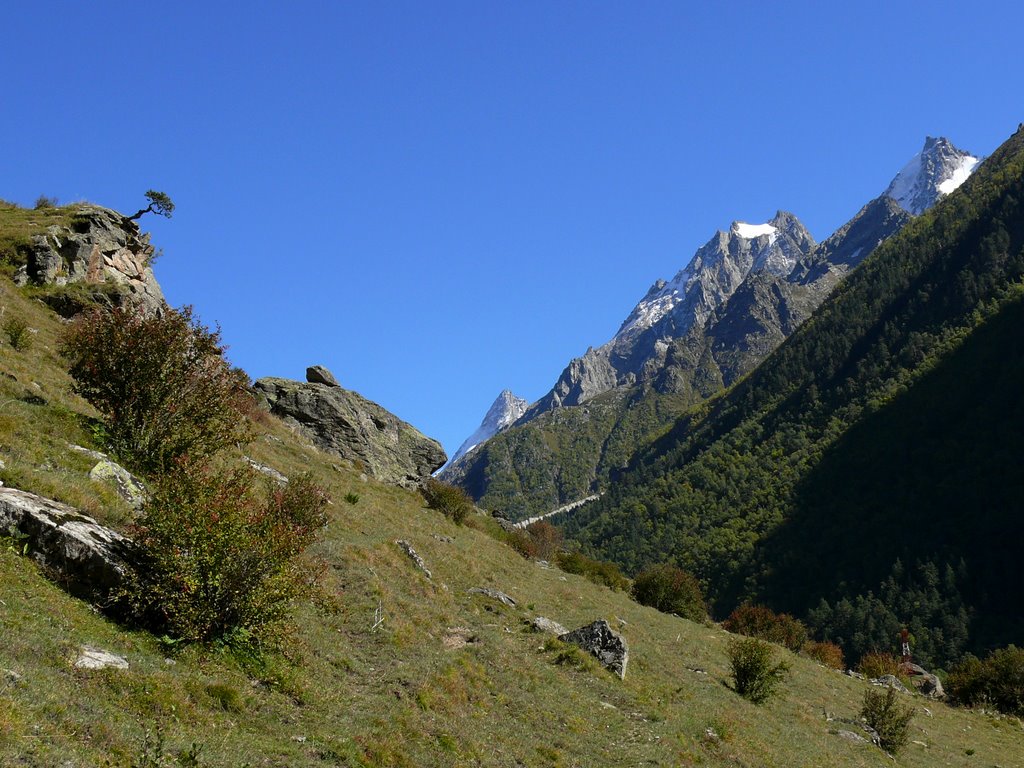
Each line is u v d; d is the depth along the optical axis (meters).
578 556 52.44
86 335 18.78
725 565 172.88
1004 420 160.00
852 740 25.50
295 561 14.69
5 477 13.27
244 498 13.95
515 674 18.56
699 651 32.34
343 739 11.84
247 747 10.23
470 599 24.67
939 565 134.00
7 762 7.32
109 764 8.28
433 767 12.43
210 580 12.45
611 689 20.20
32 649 9.70
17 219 39.56
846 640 121.19
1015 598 119.94
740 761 18.55
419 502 43.00
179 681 10.95
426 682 15.44
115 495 15.24
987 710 42.47
